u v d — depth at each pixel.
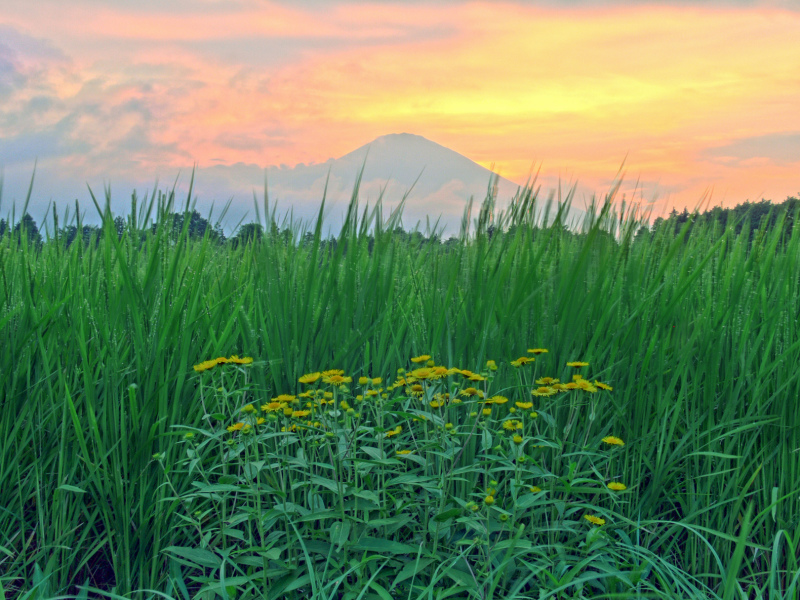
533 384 2.24
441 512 1.86
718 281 2.56
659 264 2.59
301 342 2.37
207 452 2.16
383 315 2.45
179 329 2.31
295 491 2.23
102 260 2.56
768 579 2.04
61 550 2.16
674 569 1.98
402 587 1.96
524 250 2.34
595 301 2.39
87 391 2.11
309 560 1.73
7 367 2.29
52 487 2.30
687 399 2.35
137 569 2.17
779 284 2.56
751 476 2.33
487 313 2.33
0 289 2.46
